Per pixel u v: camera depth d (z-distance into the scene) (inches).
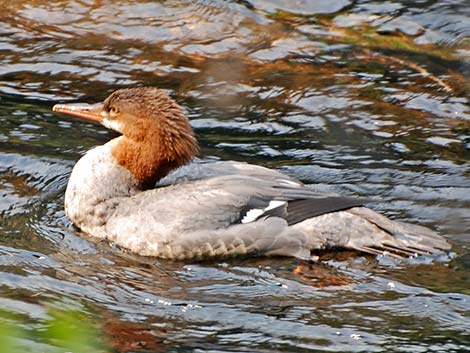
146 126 480.1
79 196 479.2
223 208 458.3
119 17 722.2
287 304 421.1
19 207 501.7
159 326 399.5
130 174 485.4
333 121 605.0
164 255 458.3
